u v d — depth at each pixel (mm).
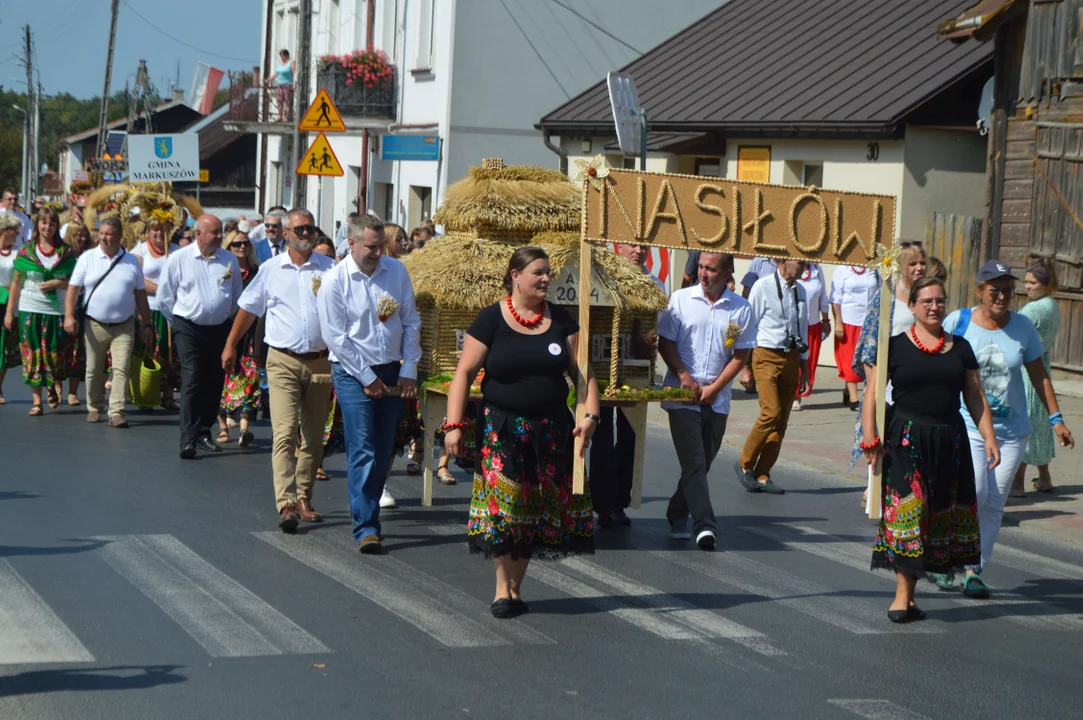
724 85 27516
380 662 7121
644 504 12172
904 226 22734
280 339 10461
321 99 22500
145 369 16641
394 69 39562
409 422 11820
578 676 7012
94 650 7141
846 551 10422
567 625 7996
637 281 10422
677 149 26484
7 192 27031
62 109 165250
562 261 10086
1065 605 8977
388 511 11391
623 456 11156
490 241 10617
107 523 10320
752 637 7883
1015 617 8617
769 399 12805
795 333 12820
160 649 7191
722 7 33219
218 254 13898
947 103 22984
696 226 8828
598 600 8625
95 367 15969
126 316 15891
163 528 10227
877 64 25172
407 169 38250
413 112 38250
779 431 12867
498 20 35844
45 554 9234
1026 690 7066
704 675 7105
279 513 10797
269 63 52312
